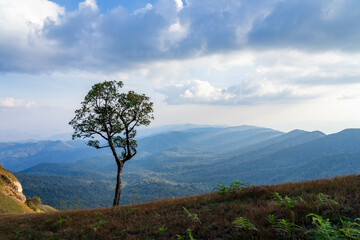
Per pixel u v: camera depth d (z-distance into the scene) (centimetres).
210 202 1047
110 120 2125
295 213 610
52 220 1230
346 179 929
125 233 797
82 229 935
